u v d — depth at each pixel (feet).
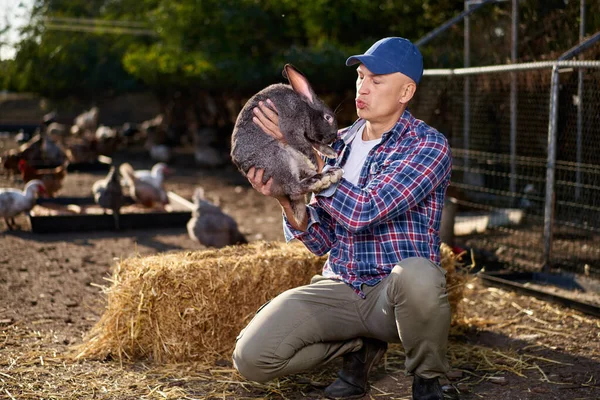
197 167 52.37
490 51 31.91
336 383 12.69
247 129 11.80
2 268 21.84
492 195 29.94
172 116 67.87
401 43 11.77
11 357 14.30
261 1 43.68
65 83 74.38
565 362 14.47
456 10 39.65
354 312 11.84
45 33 73.00
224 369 13.96
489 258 23.16
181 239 27.04
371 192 11.20
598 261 22.40
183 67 47.93
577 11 27.99
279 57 41.55
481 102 31.99
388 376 13.75
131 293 14.35
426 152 11.54
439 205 11.98
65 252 24.36
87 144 49.29
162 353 14.37
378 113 11.79
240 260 14.85
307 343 11.77
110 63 71.20
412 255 11.66
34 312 17.51
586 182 25.94
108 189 28.37
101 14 74.54
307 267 15.29
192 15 44.29
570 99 27.40
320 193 11.30
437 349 11.25
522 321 17.31
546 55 28.78
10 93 104.53
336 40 40.91
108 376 13.48
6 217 28.09
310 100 12.33
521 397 12.62
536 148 29.78
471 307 18.47
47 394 12.46
